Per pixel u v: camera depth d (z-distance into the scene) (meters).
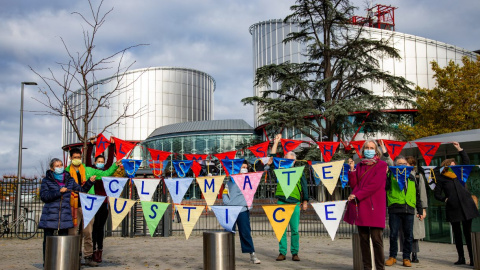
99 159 8.91
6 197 17.05
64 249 6.53
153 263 8.90
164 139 57.41
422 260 8.95
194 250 11.27
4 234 15.85
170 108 82.50
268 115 22.94
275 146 9.13
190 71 86.88
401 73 48.59
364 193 6.31
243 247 8.62
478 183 11.60
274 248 11.61
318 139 26.80
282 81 24.80
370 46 26.25
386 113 24.06
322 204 6.44
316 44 25.17
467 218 8.16
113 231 15.52
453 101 25.84
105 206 8.79
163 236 15.38
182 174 8.74
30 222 15.64
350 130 24.84
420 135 26.45
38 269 8.34
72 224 7.62
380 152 6.79
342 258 9.39
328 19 25.69
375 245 6.42
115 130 76.69
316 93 26.03
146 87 80.56
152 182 6.96
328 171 6.64
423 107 27.06
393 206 8.20
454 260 8.98
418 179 8.84
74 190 7.74
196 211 6.71
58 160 7.65
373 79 24.81
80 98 72.00
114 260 9.37
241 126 55.84
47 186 7.53
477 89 25.66
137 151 62.56
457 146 8.76
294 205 6.43
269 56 60.19
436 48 49.50
